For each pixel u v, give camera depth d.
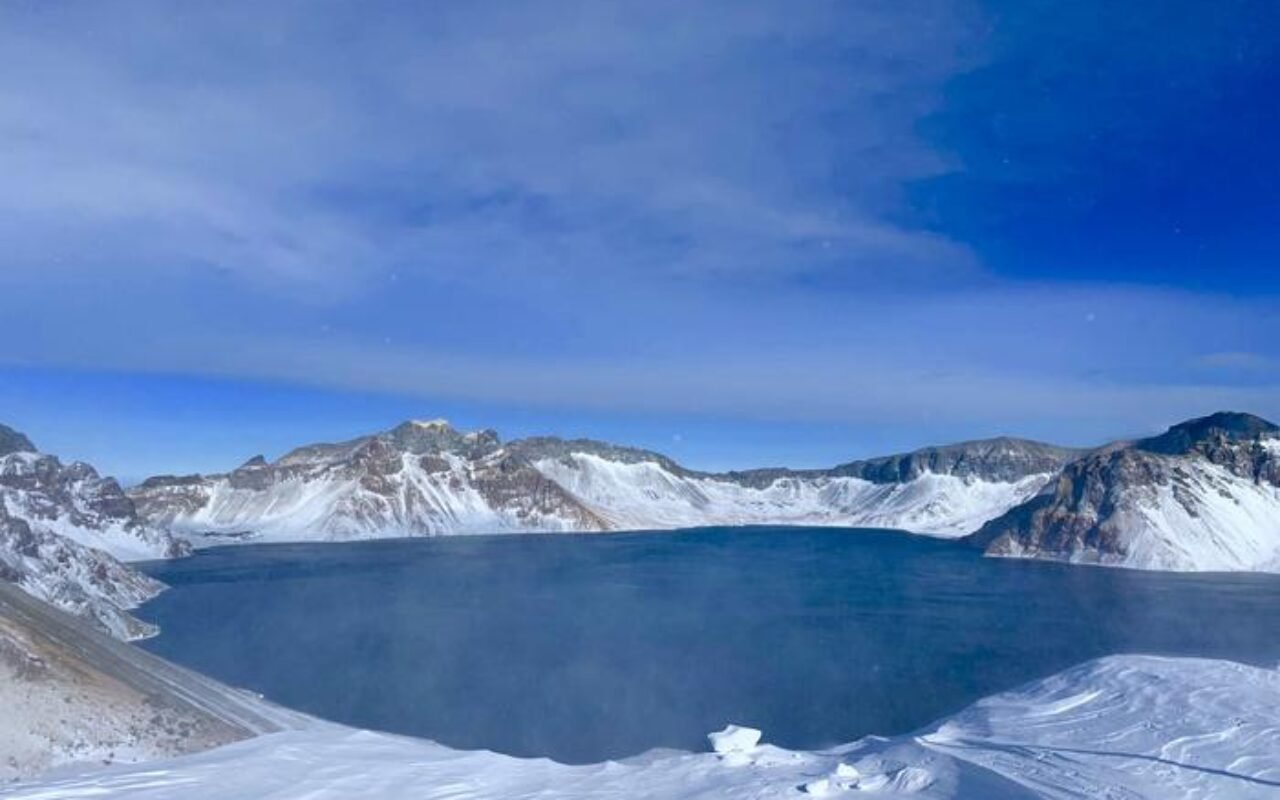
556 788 54.50
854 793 51.25
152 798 49.59
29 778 52.53
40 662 61.69
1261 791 50.56
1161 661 82.19
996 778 51.72
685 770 59.00
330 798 51.12
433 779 55.94
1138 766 55.47
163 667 82.19
